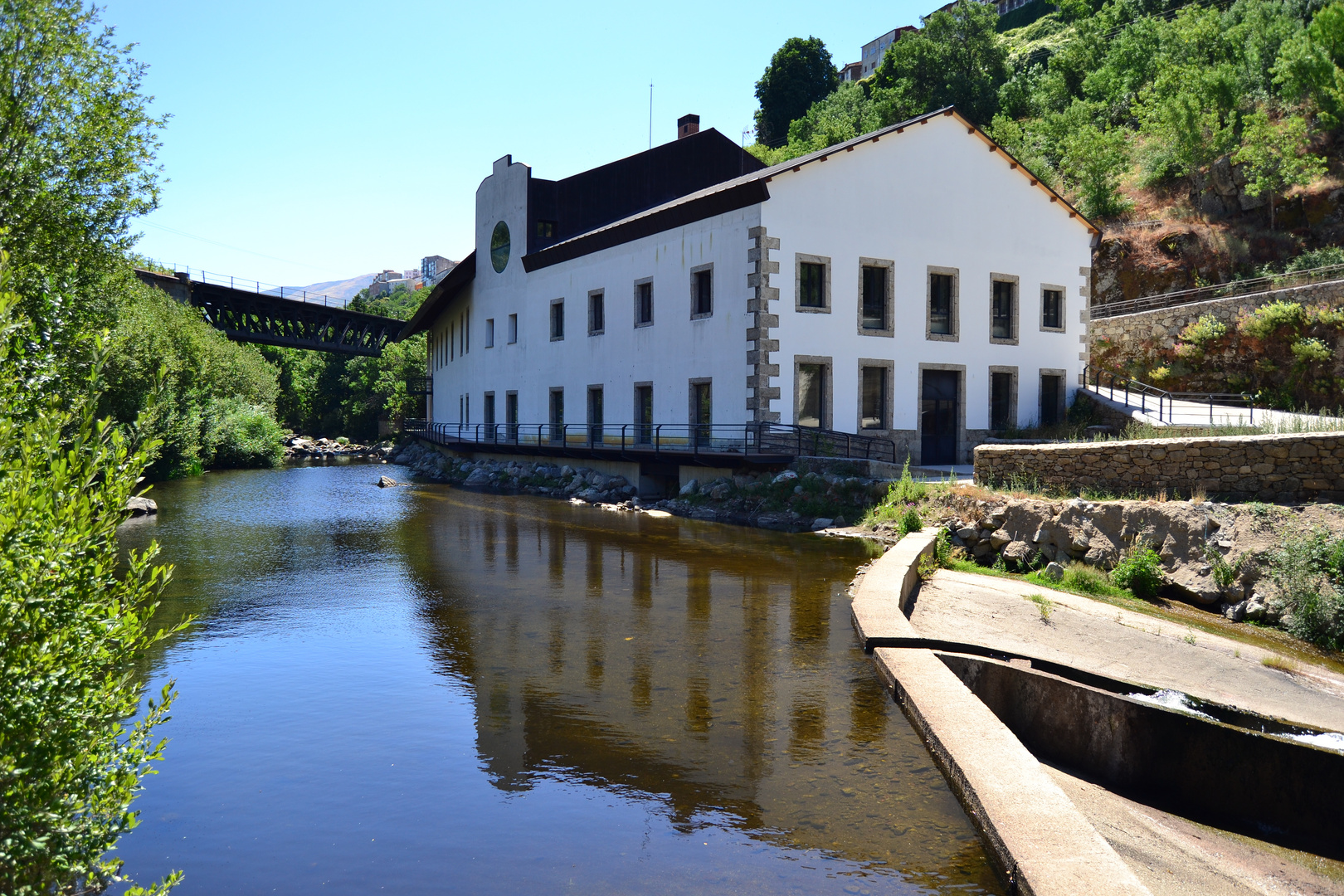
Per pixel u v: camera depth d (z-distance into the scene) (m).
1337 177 38.78
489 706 7.21
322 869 4.54
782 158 66.62
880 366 25.00
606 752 6.17
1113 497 15.05
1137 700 7.51
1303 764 6.50
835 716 6.91
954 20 70.56
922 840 4.84
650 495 27.09
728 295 24.41
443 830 4.99
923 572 13.21
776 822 5.06
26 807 3.17
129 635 3.73
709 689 7.62
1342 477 12.93
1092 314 42.44
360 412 79.12
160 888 3.69
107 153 18.05
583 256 32.06
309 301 58.94
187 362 41.22
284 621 10.43
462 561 15.08
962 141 26.30
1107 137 47.22
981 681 8.36
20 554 3.27
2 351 3.88
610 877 4.44
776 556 15.41
